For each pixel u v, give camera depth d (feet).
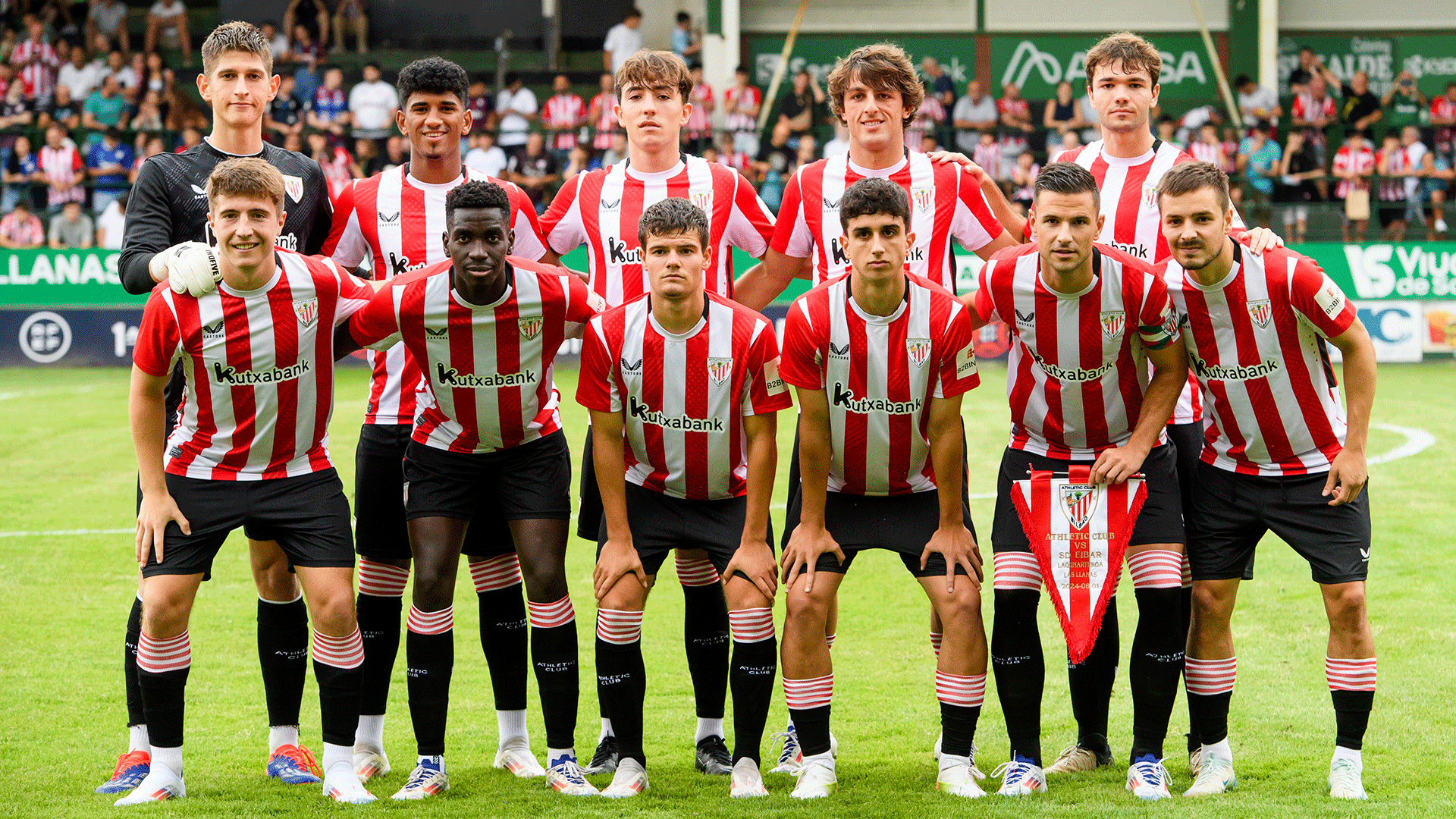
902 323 19.58
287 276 19.44
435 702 20.33
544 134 93.25
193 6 109.29
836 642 30.37
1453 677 25.77
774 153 94.02
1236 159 94.12
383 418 21.99
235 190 18.67
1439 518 40.63
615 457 20.34
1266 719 23.79
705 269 23.49
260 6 106.73
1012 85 103.09
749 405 20.15
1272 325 19.44
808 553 20.21
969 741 20.08
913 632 31.14
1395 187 92.48
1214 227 19.06
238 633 31.09
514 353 19.94
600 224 23.66
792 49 111.86
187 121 94.48
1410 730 22.79
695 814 18.85
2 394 71.10
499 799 19.77
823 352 19.79
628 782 20.21
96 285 84.23
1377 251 83.82
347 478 48.55
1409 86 104.53
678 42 104.12
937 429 20.02
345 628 19.80
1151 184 23.68
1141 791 19.42
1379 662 26.96
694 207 19.70
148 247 21.06
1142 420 20.17
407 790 20.03
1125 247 23.88
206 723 24.59
